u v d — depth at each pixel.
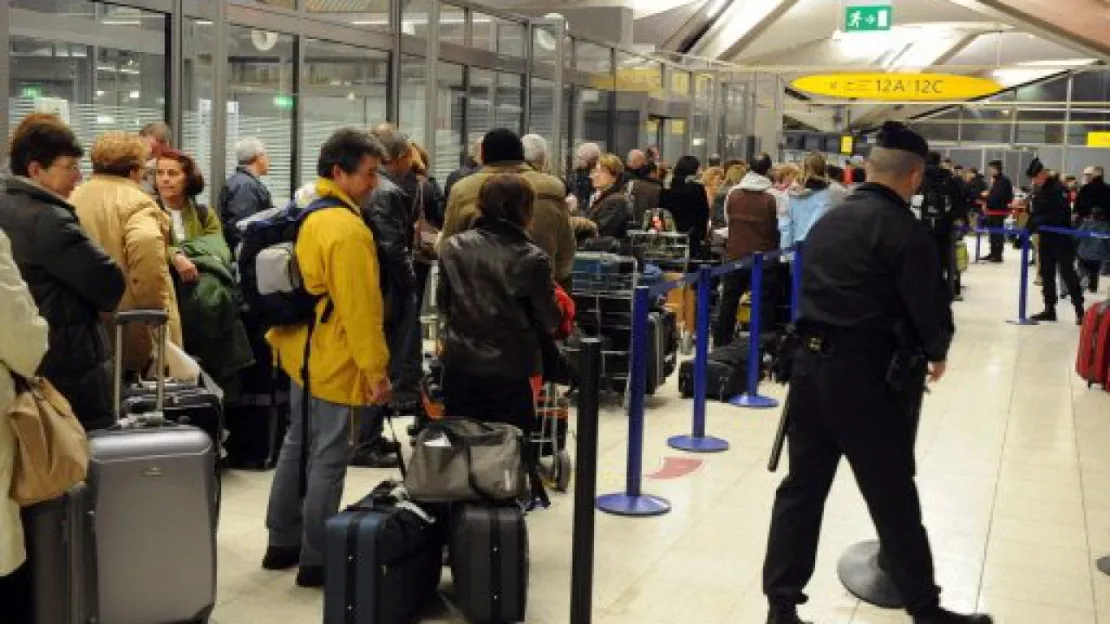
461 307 4.39
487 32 11.12
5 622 3.42
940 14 26.61
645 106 15.28
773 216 9.20
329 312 4.10
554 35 12.12
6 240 3.04
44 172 3.67
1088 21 20.62
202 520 3.61
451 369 4.46
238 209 6.25
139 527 3.52
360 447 5.96
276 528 4.41
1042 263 12.91
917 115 45.50
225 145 7.52
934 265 3.63
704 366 6.65
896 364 3.61
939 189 10.92
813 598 4.37
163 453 3.55
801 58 31.73
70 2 6.34
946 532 5.26
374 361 4.06
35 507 3.27
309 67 8.49
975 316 13.24
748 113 20.33
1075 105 34.31
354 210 4.14
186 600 3.60
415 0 9.69
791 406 3.87
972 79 22.73
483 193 4.41
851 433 3.69
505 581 3.92
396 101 9.58
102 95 6.59
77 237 3.62
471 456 4.02
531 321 4.43
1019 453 6.82
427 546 4.04
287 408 5.87
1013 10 21.28
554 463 5.66
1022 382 9.16
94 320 3.77
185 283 5.35
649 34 21.38
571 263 5.76
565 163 12.93
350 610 3.74
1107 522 5.47
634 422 5.41
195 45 7.19
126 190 4.86
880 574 4.45
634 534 5.08
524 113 11.82
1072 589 4.57
